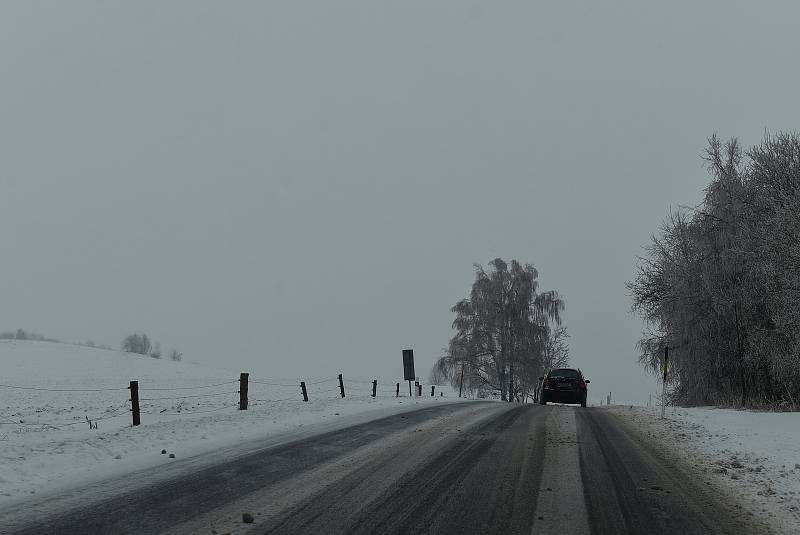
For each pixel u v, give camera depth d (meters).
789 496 8.49
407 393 44.53
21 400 31.66
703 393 26.50
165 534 6.47
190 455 10.93
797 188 21.08
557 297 48.56
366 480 9.02
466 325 47.50
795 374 21.11
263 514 7.23
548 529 6.87
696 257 25.84
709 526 7.11
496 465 10.26
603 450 12.05
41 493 8.13
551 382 29.38
